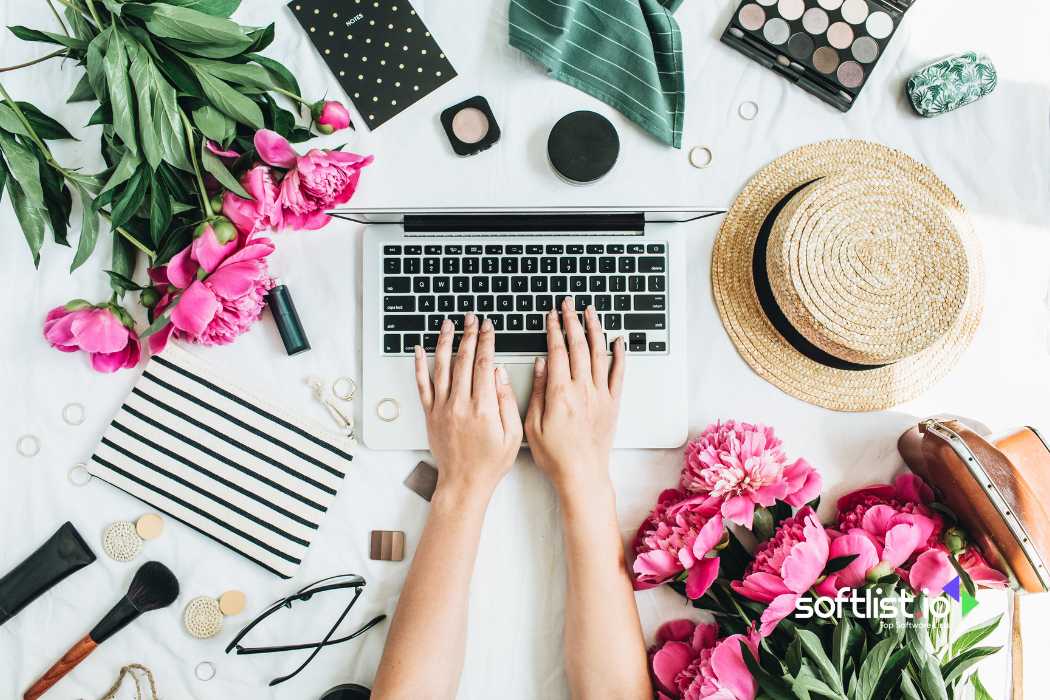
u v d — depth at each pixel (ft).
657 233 2.41
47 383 2.51
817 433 2.50
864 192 2.18
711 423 2.50
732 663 1.95
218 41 1.85
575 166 2.42
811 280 2.16
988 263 2.55
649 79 2.44
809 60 2.50
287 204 1.99
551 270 2.41
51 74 2.51
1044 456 2.20
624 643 2.21
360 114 2.51
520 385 2.42
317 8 2.53
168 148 1.94
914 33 2.56
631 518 2.48
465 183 2.49
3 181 1.92
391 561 2.47
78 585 2.46
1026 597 2.47
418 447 2.42
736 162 2.55
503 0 2.55
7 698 2.43
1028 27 2.56
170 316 1.88
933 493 2.38
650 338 2.42
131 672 2.42
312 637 2.45
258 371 2.51
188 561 2.47
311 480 2.46
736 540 2.33
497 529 2.47
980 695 2.14
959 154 2.55
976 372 2.52
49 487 2.48
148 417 2.44
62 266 2.52
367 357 2.42
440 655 2.17
